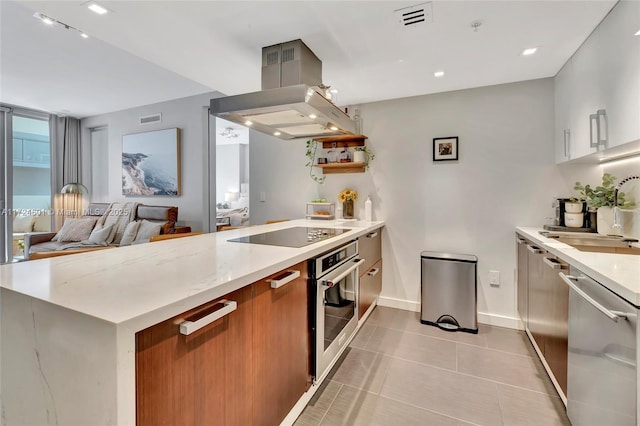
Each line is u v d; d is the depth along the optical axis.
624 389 1.02
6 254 4.86
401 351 2.30
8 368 0.96
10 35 2.78
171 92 4.35
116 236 4.45
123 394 0.70
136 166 5.04
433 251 3.01
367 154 3.24
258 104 1.85
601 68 1.73
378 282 3.07
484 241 2.83
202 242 1.85
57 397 0.83
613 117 1.60
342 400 1.74
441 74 2.51
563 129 2.34
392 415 1.62
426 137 3.01
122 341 0.69
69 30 2.70
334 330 1.90
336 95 3.01
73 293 0.89
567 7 1.61
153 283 0.99
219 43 2.03
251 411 1.17
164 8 1.64
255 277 1.16
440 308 2.72
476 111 2.82
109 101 4.74
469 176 2.86
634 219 1.96
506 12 1.66
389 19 1.74
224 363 1.03
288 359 1.44
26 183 5.15
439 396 1.78
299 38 1.95
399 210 3.14
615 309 1.07
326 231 2.36
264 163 3.77
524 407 1.69
